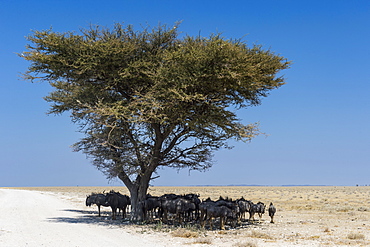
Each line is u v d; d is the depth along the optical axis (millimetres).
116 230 22953
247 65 23984
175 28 27938
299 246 16953
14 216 30797
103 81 28297
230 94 26953
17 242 16703
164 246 16516
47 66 26609
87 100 28938
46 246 15797
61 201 59062
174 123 27562
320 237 20453
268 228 24953
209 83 25203
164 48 28328
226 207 23547
